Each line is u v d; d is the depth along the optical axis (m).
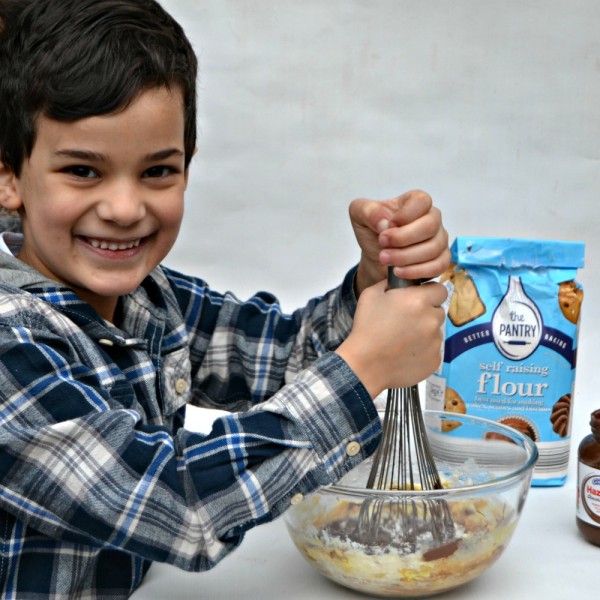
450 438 1.01
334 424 0.79
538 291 1.09
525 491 0.85
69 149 0.80
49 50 0.80
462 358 1.09
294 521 0.85
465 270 1.10
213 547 0.78
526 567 0.91
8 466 0.77
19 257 0.95
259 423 0.78
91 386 0.83
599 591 0.87
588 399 1.46
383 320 0.82
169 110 0.82
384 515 0.81
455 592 0.86
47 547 0.83
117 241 0.86
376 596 0.85
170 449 0.80
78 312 0.90
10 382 0.78
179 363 1.07
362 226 0.98
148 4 0.88
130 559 0.87
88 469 0.77
